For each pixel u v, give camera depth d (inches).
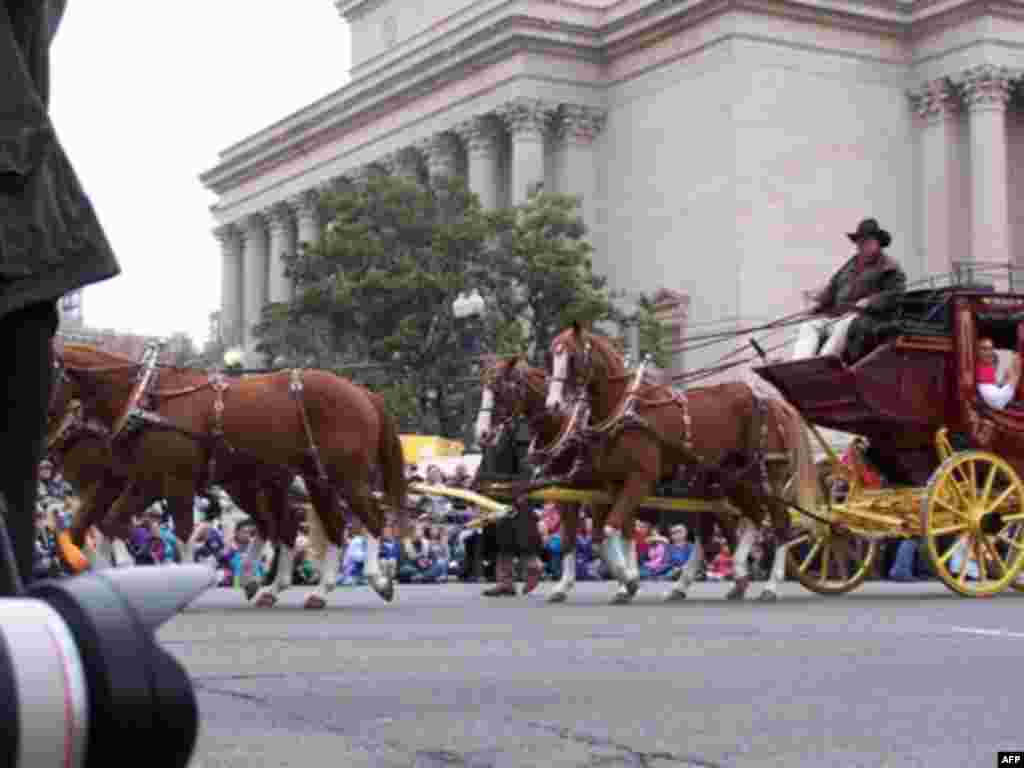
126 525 685.9
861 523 807.1
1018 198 3233.3
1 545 77.9
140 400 671.8
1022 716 288.5
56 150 142.7
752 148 2997.0
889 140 3139.8
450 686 336.8
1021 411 805.9
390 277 2386.8
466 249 2434.8
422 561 1222.9
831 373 785.6
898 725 274.7
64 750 49.4
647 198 3198.8
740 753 240.5
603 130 3331.7
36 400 141.8
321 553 784.9
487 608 692.7
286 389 700.0
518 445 952.9
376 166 3713.1
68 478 710.5
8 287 137.6
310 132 3983.8
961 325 797.2
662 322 3009.4
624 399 772.0
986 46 3036.4
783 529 806.5
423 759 232.5
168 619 55.5
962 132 3132.4
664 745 248.8
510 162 3417.8
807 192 3038.9
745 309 2957.7
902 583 1047.0
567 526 813.9
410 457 1927.9
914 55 3164.4
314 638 478.3
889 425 797.9
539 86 3272.6
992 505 782.5
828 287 846.5
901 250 3127.5
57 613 51.4
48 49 152.9
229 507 1445.6
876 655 414.6
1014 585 815.7
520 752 240.4
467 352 2378.2
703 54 3080.7
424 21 4001.0
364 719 279.9
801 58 3063.5
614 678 354.0
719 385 802.8
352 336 2482.8
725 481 796.0
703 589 968.3
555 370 770.8
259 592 727.7
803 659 402.6
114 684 49.9
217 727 268.2
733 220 2979.8
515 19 3255.4
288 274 2551.7
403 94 3627.0
